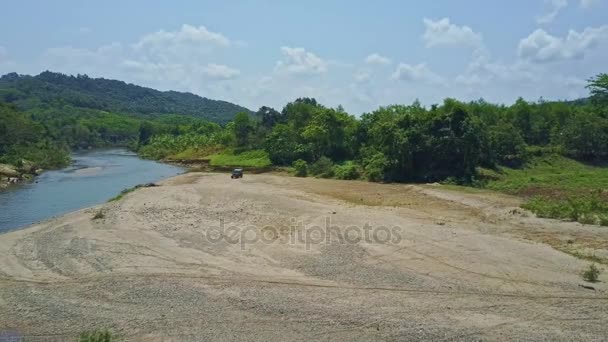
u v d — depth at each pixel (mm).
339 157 80875
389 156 62781
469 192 47062
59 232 32469
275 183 61031
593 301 19828
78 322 19000
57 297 21484
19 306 20625
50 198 54531
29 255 27625
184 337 17500
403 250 26734
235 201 42281
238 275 23672
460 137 57594
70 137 151125
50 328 18625
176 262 25828
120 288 22234
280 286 22109
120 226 33719
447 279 22531
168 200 43750
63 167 93000
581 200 37094
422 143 59344
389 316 18766
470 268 23875
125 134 184125
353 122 82250
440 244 27672
